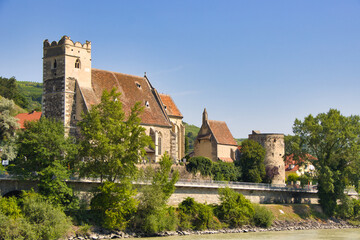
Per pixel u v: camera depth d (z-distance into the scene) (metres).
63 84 111.19
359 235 108.31
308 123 128.88
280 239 95.94
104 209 87.62
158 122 125.31
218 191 108.94
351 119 132.25
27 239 73.81
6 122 98.19
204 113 148.62
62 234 78.44
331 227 121.44
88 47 115.94
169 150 127.31
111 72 125.25
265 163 140.62
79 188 90.94
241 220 104.38
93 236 83.12
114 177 91.75
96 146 91.75
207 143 145.62
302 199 137.25
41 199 80.31
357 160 126.56
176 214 97.25
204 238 90.69
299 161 131.88
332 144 129.25
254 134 143.50
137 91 127.69
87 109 109.81
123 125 92.12
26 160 86.31
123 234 87.44
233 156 148.88
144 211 92.06
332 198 130.00
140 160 92.69
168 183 96.69
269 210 112.69
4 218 72.62
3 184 81.62
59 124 91.44
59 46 112.50
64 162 87.06
